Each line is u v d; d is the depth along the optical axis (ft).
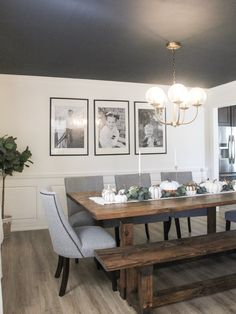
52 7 7.64
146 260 6.67
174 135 17.63
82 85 15.58
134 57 11.85
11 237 13.43
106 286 8.58
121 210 7.88
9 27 8.83
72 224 10.20
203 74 14.66
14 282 8.80
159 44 10.41
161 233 13.75
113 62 12.49
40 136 14.96
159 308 7.32
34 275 9.30
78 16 8.16
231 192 11.02
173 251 7.23
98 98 15.89
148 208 8.10
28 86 14.71
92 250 7.84
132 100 16.53
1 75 14.28
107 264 6.44
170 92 9.83
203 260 10.50
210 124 18.42
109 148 16.14
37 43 10.17
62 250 7.89
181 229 14.35
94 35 9.52
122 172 16.38
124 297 7.79
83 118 15.64
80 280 8.98
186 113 17.99
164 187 10.21
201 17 8.31
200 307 7.36
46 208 7.91
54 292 8.19
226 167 19.92
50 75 14.55
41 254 11.19
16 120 14.58
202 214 11.35
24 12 7.88
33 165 14.85
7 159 12.71
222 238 8.20
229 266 10.00
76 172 15.53
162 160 17.34
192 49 10.99
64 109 15.30
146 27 8.96
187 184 10.89
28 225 14.78
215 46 10.70
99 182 12.73
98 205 8.67
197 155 18.26
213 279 7.90
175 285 8.59
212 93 18.03
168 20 8.49
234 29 9.18
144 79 15.53
